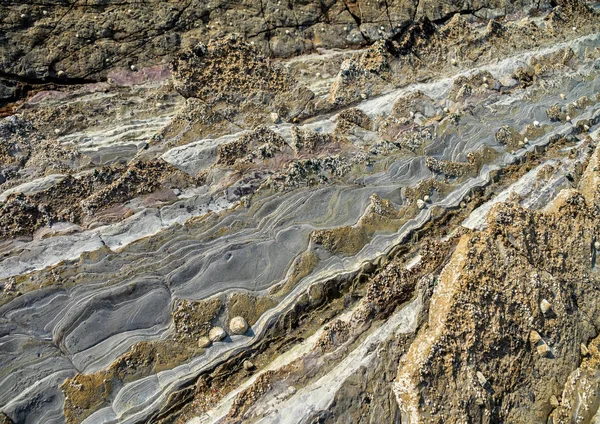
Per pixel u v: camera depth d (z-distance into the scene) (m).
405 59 7.21
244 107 5.81
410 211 5.86
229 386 4.31
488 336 4.65
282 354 4.55
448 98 7.23
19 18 5.62
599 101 8.73
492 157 6.87
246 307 4.61
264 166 5.45
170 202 4.96
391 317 4.88
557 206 6.07
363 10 7.71
